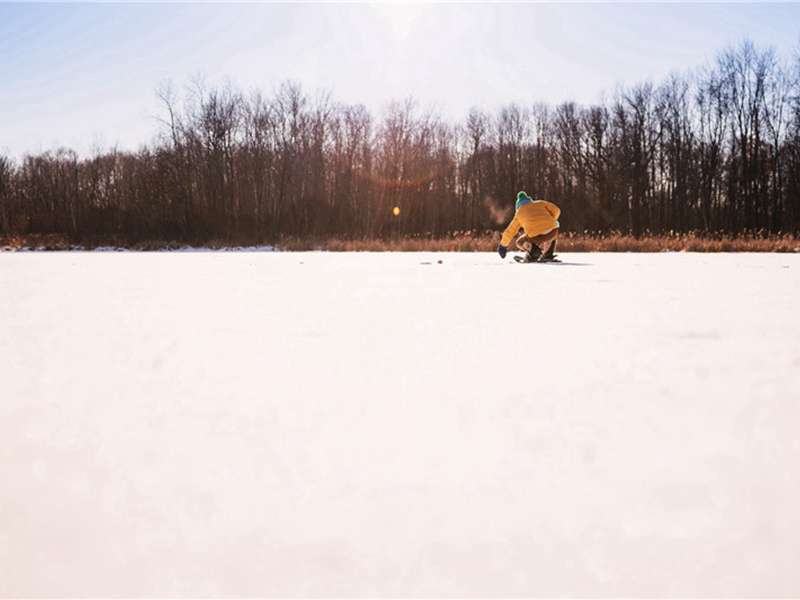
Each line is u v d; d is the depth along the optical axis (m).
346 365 2.41
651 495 1.11
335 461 1.31
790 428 1.54
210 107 37.72
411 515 1.04
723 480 1.18
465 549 0.91
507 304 4.66
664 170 44.75
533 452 1.37
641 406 1.78
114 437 1.50
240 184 38.41
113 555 0.90
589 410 1.73
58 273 9.12
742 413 1.69
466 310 4.26
